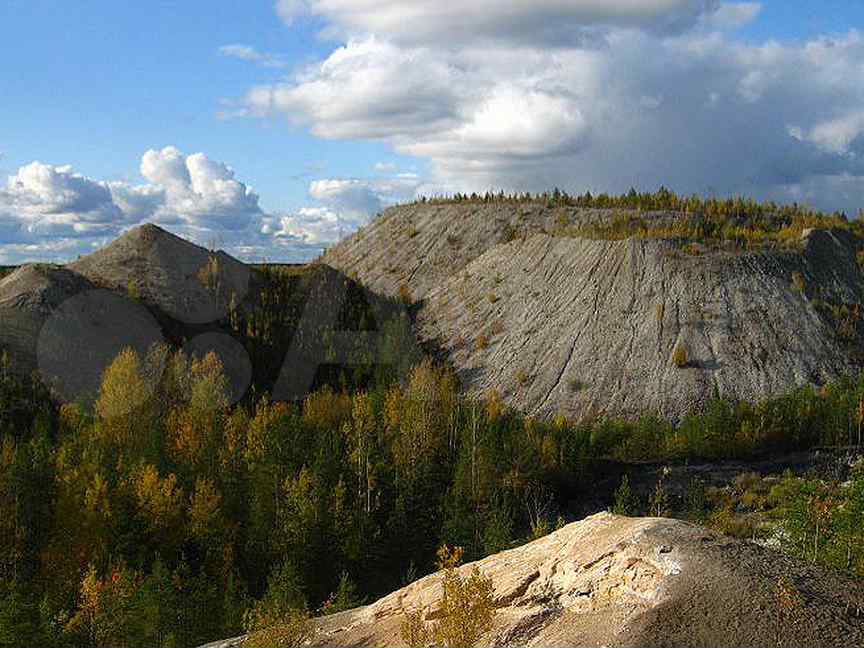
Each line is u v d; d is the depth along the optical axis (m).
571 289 124.38
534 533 63.91
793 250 124.50
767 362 103.38
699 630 14.24
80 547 56.44
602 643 14.62
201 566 58.16
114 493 59.75
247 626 33.34
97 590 44.47
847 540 34.91
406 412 82.81
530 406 104.38
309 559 61.41
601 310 116.56
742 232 131.62
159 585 45.94
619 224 142.00
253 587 58.78
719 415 90.44
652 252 123.06
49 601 50.25
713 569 15.99
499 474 78.94
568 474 82.25
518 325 123.56
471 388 112.88
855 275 124.50
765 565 16.38
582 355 110.06
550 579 18.67
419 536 68.12
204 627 45.62
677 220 143.38
